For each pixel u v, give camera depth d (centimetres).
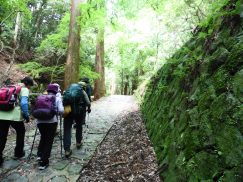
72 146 646
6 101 493
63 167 506
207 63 377
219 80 316
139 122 866
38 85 1444
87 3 728
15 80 1299
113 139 711
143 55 2036
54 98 511
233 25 343
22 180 448
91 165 521
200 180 278
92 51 1884
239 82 273
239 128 247
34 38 1839
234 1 354
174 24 1057
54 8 1838
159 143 514
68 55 1030
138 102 1395
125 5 720
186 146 345
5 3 955
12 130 796
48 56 1566
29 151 598
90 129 834
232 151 246
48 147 501
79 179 457
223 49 343
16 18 1591
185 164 325
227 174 240
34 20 1827
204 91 354
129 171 464
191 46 544
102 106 1449
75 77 1030
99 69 1883
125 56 2211
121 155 555
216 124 286
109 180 440
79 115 595
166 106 573
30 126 877
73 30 1021
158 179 412
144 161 496
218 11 404
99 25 838
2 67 1385
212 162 270
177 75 544
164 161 432
